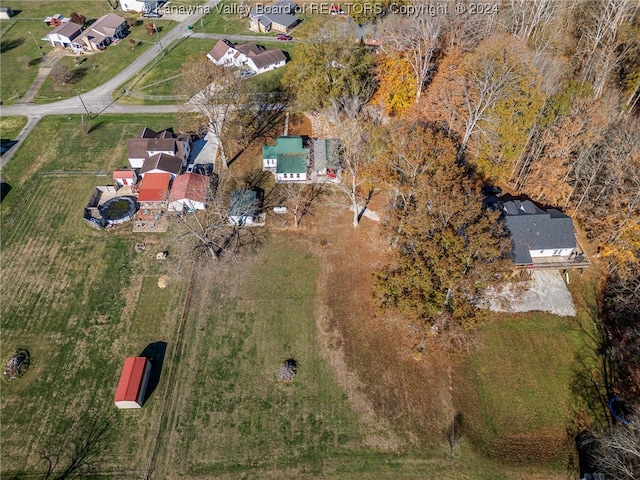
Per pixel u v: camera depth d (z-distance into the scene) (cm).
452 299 4769
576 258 6116
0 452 4875
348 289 6144
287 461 4803
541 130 6619
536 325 5756
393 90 7806
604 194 6356
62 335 5781
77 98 9481
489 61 6525
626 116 7056
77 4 12962
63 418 5106
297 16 12031
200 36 11425
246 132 8450
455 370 5397
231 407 5169
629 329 5675
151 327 5850
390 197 6756
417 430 4978
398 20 8456
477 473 4709
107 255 6606
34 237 6856
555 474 4684
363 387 5291
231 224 6912
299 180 7538
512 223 6119
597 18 8406
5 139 8494
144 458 4825
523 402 5153
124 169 7594
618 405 5097
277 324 5844
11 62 10562
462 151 6581
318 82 7725
